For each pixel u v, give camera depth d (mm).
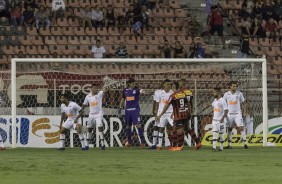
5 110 67438
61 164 43562
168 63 71125
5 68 84625
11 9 89688
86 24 91188
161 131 62719
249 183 32562
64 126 61625
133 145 67875
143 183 32344
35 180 33750
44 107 67938
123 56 87438
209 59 68625
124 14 93812
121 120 67562
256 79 70688
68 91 69062
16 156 51750
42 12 89938
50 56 87375
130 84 65188
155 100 63656
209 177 35500
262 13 96312
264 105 68312
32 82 68188
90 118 62906
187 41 92062
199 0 97375
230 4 98562
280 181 33500
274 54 93812
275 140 68875
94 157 50281
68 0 93438
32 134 66375
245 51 91812
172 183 32375
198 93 69688
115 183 32312
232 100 63656
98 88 69500
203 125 68312
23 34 88688
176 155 52938
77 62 69062
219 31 93312
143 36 91375
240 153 55875
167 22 94312
